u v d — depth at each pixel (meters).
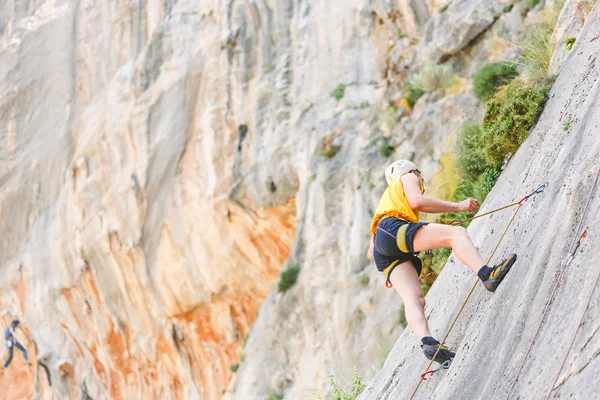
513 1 14.44
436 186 12.43
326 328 15.38
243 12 20.25
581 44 6.81
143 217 20.97
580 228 3.74
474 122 12.36
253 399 15.98
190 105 20.58
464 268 6.09
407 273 5.00
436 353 4.69
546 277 3.80
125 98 21.89
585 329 3.05
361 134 16.77
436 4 16.55
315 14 19.30
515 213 5.27
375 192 15.70
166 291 20.78
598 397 2.66
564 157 4.97
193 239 20.08
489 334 4.24
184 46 21.17
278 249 19.00
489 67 12.48
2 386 24.05
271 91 19.22
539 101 7.21
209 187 19.55
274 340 16.33
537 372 3.28
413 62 16.20
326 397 14.36
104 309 22.08
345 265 15.48
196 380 20.75
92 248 21.86
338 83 18.16
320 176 16.86
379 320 14.07
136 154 21.31
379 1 17.67
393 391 6.06
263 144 18.81
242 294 19.81
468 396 3.95
